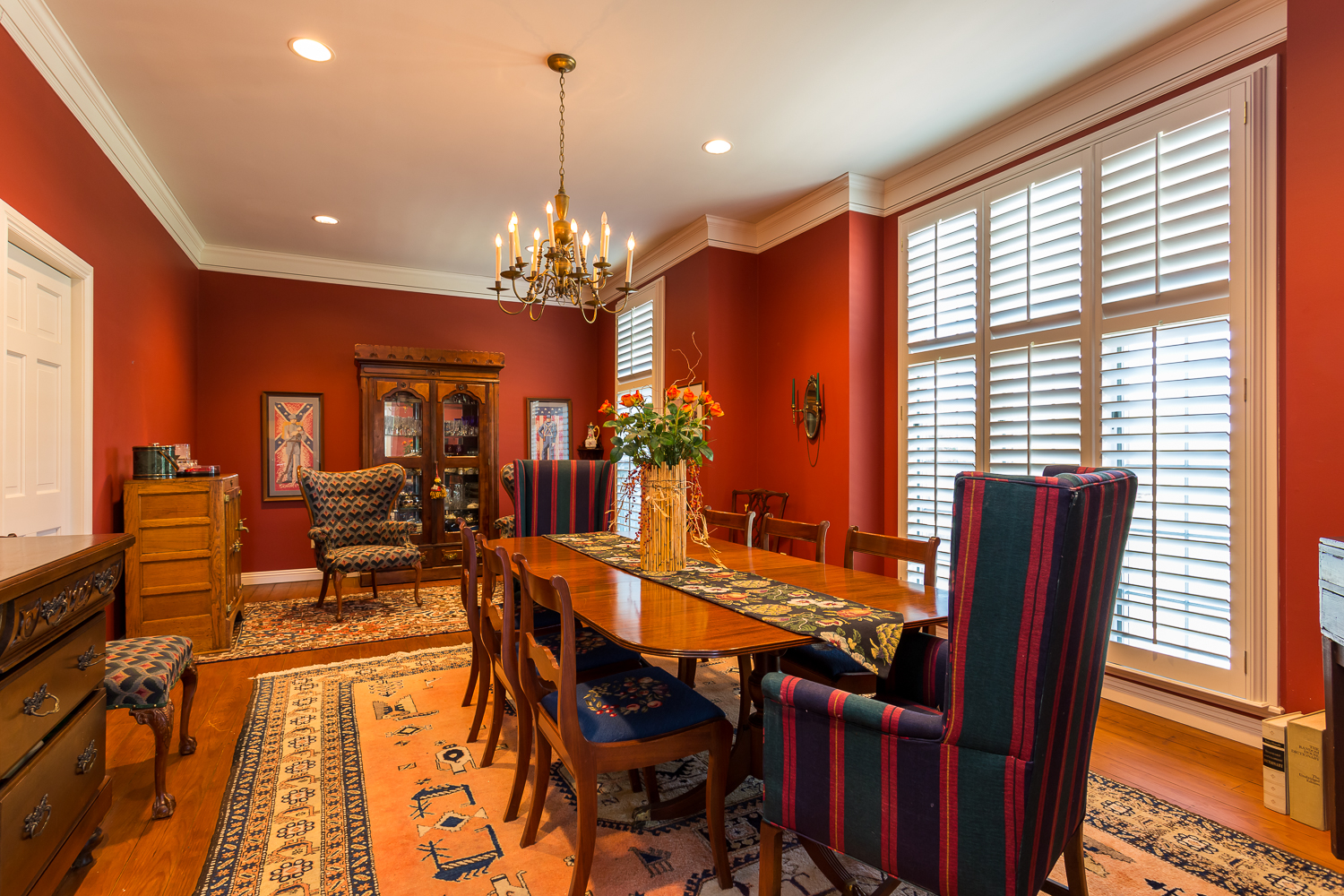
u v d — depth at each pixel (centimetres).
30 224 234
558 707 156
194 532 351
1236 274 239
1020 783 110
